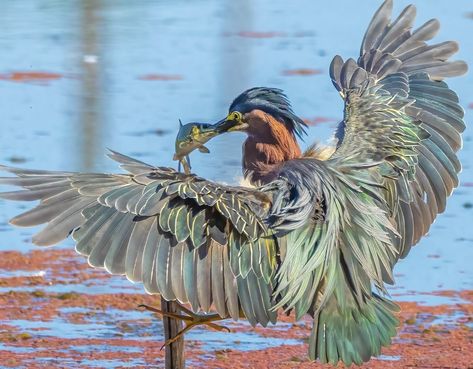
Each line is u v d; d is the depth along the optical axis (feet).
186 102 85.40
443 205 35.58
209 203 30.48
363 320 32.42
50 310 49.24
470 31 108.68
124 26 115.75
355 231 32.81
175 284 29.91
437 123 36.55
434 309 50.11
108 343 45.73
